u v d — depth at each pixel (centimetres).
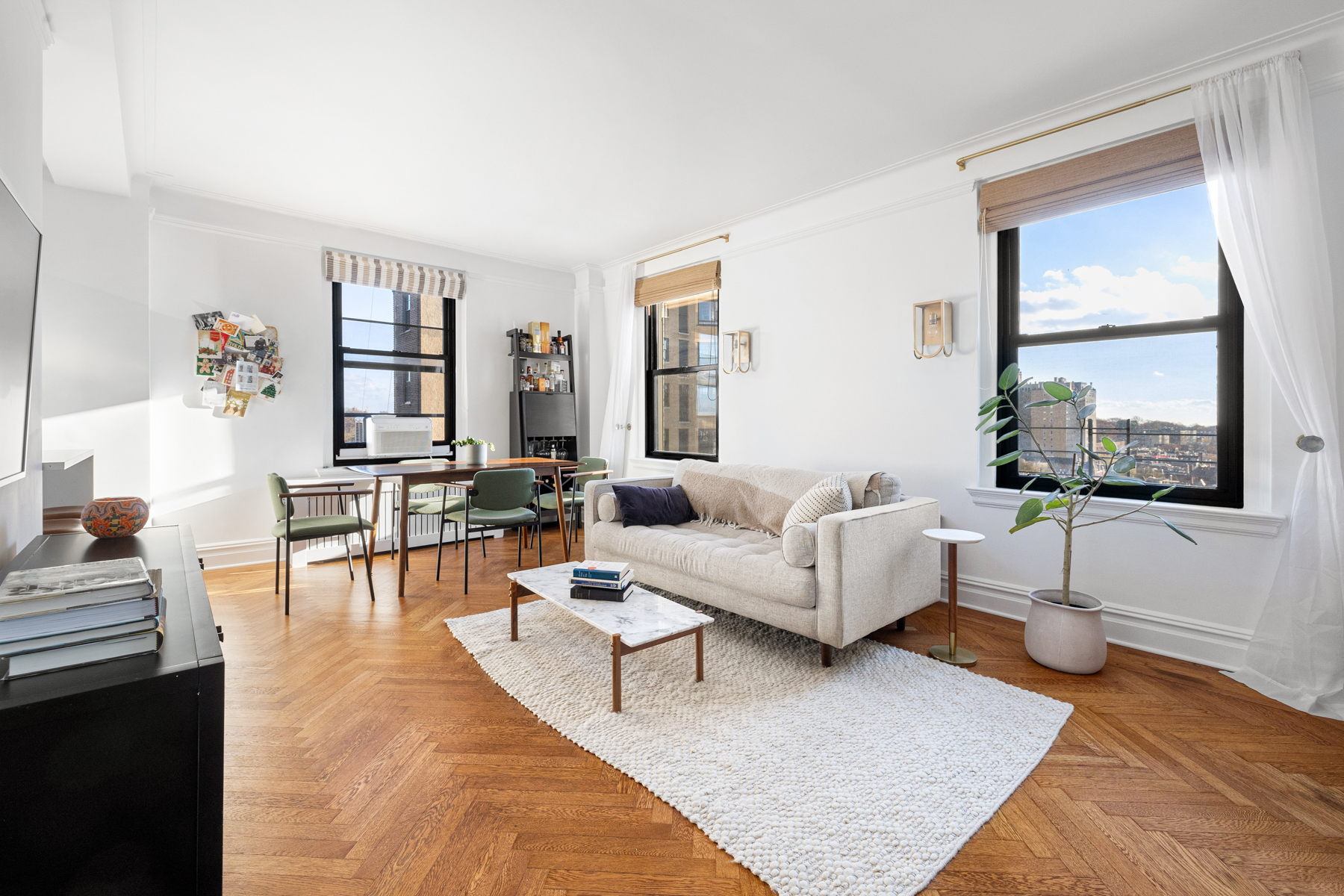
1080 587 301
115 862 95
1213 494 269
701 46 249
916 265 360
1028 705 226
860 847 151
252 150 343
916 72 268
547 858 150
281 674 255
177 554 171
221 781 100
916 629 311
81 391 363
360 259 479
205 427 417
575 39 243
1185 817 165
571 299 613
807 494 302
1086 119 292
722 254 481
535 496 504
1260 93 245
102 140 298
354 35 239
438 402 539
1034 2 222
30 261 166
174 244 404
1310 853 152
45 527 252
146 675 95
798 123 312
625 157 354
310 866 146
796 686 242
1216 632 261
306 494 343
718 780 179
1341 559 223
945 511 350
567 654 275
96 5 200
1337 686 223
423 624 317
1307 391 231
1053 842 155
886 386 375
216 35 238
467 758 193
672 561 315
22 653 93
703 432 521
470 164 362
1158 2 222
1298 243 232
